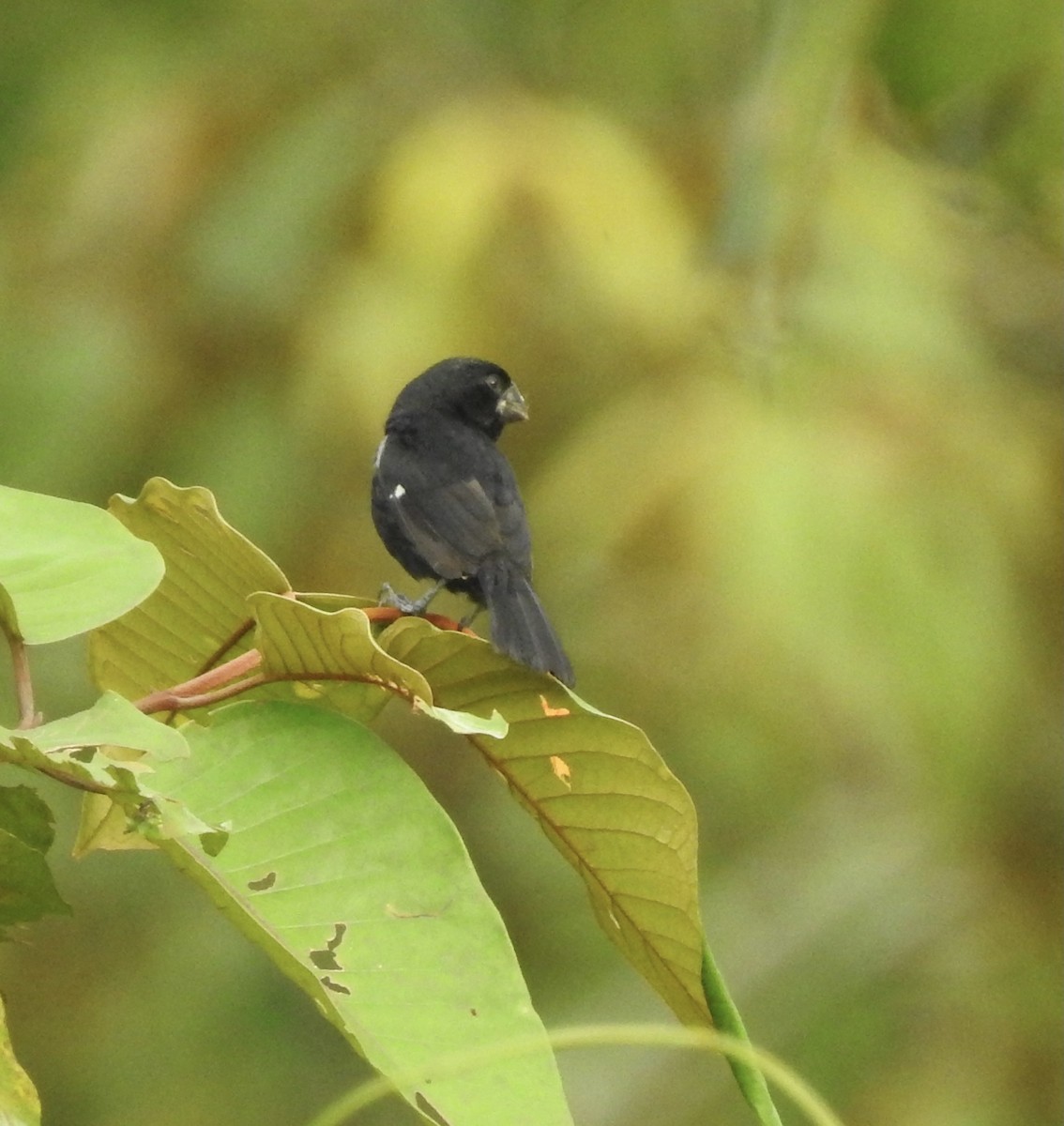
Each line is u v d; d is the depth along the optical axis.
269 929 3.99
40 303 10.40
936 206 11.28
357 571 10.62
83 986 12.75
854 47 10.11
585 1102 12.62
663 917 4.39
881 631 9.22
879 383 9.79
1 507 4.50
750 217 10.02
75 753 3.75
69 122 10.88
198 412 10.30
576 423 9.83
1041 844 12.75
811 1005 12.98
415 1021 3.90
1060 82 10.23
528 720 4.47
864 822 13.29
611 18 11.55
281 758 4.29
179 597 5.05
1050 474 9.86
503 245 9.77
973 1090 12.66
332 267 10.08
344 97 10.52
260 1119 12.66
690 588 9.37
